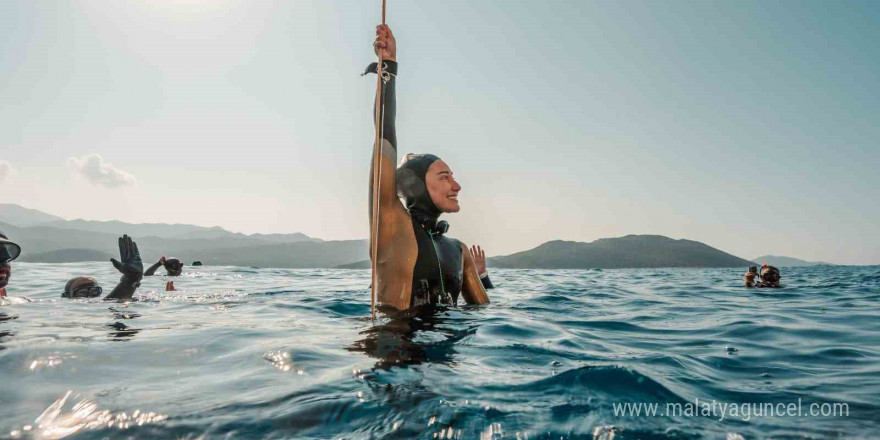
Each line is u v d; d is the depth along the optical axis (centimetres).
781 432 182
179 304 539
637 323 473
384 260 455
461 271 495
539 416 191
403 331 356
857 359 316
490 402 204
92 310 475
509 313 461
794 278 1628
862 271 2458
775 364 299
